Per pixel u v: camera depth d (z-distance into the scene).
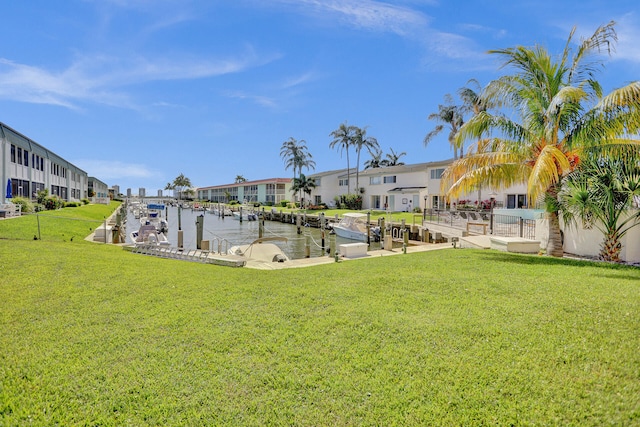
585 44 12.55
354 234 29.02
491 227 21.50
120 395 3.68
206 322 5.80
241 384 3.90
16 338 5.09
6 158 26.77
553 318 5.65
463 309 6.26
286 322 5.79
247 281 9.00
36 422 3.23
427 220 29.17
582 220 12.88
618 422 3.14
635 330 5.08
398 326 5.50
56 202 32.38
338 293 7.56
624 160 11.47
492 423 3.18
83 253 12.65
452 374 4.03
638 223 11.79
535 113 13.22
